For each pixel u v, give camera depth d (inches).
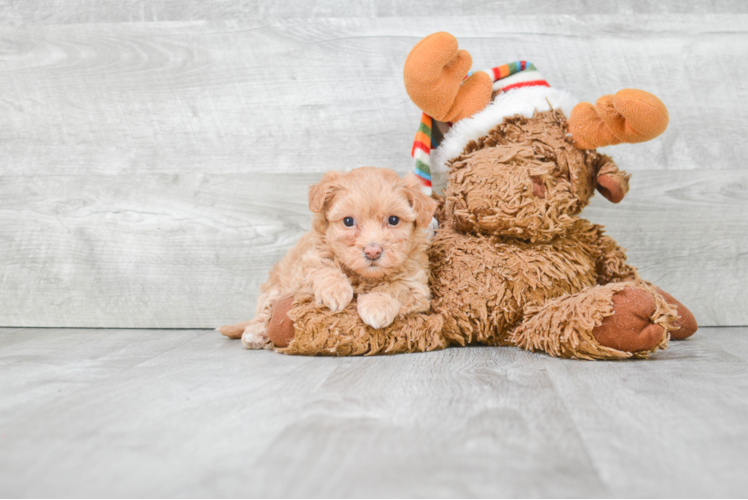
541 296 57.0
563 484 25.3
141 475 26.5
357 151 77.1
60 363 52.4
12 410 36.6
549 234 57.1
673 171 75.9
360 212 53.1
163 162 77.5
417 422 33.4
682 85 75.8
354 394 39.6
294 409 36.3
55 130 77.8
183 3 77.2
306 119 77.3
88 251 77.3
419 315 56.6
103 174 77.6
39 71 77.6
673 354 55.0
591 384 42.1
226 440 30.8
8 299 77.4
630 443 30.1
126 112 77.7
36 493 24.9
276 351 56.9
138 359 54.3
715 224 76.0
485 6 76.1
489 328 58.2
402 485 25.2
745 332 71.0
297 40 76.9
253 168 77.3
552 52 75.8
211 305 77.2
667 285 76.2
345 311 54.3
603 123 57.9
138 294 77.2
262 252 77.4
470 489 24.9
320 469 26.9
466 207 58.5
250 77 77.2
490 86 62.1
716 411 35.3
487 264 57.8
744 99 75.9
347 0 76.8
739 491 24.7
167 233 77.3
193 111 77.3
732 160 76.0
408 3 76.4
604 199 75.8
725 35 76.0
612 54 76.0
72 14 77.4
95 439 31.2
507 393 39.6
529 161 57.4
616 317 49.4
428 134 64.6
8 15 77.2
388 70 76.7
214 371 47.9
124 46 77.3
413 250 57.7
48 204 77.4
